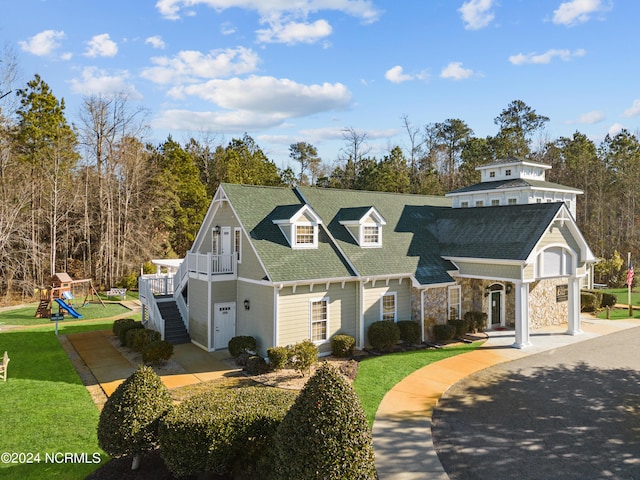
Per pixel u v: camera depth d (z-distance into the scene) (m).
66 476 8.88
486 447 10.47
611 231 54.97
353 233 21.69
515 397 13.73
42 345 20.94
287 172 73.69
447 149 76.31
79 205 44.50
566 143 71.94
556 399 13.55
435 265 22.28
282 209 20.80
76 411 12.50
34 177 41.81
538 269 20.45
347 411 7.02
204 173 65.94
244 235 19.91
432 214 27.39
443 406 13.03
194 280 21.41
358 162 65.38
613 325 24.86
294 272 18.17
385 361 17.59
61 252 45.81
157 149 61.19
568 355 18.62
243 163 68.56
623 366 17.02
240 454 8.36
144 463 9.28
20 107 43.25
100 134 44.25
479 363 17.33
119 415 8.67
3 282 38.78
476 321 22.81
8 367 17.16
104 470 9.06
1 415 12.12
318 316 18.81
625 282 40.53
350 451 6.81
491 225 23.20
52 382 15.26
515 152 67.56
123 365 17.50
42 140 43.34
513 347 19.94
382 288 20.44
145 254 45.28
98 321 27.64
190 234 53.91
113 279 43.28
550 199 30.41
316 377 7.37
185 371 16.75
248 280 19.39
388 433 11.08
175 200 52.72
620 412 12.54
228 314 20.34
